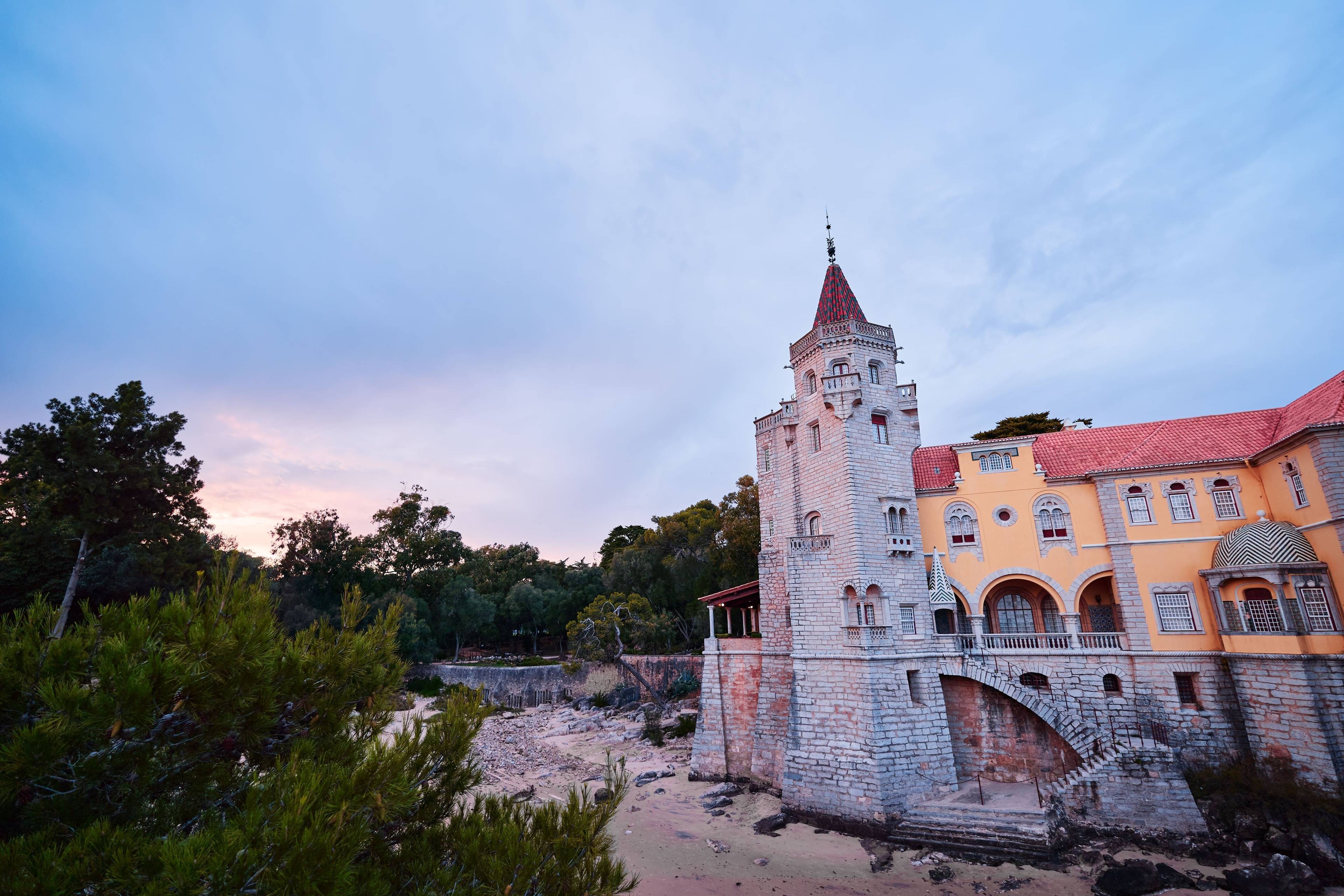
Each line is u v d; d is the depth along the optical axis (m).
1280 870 27.62
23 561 44.00
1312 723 30.56
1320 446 31.61
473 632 103.06
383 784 8.68
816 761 36.41
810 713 37.47
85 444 42.12
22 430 41.69
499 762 49.97
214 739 9.17
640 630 66.19
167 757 9.07
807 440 44.09
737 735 43.56
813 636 38.66
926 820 33.12
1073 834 31.98
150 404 46.41
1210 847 30.23
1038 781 36.09
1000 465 42.84
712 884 29.39
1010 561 41.16
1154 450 40.47
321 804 7.94
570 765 48.50
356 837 7.72
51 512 42.38
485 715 11.91
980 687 38.94
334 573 85.75
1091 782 33.03
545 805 10.73
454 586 97.81
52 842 7.47
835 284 46.41
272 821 7.54
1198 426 41.03
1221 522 37.06
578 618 70.69
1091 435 43.94
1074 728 35.66
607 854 10.39
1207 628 35.94
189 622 9.42
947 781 35.88
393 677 12.62
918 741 35.84
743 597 47.00
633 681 70.75
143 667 8.21
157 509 46.22
